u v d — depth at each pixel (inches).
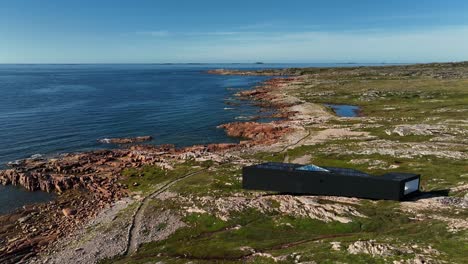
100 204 1999.3
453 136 2802.7
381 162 2231.8
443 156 2258.9
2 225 1822.1
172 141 3432.6
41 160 2778.1
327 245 1248.2
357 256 1127.0
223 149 3029.0
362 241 1216.8
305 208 1599.4
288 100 5590.6
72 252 1471.5
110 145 3289.9
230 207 1689.2
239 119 4407.0
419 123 3368.6
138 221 1685.5
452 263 1013.8
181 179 2208.4
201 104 5629.9
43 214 1934.1
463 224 1293.1
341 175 1688.0
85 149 3144.7
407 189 1638.8
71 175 2429.9
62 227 1755.7
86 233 1644.9
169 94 7042.3
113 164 2679.6
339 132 3297.2
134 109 5152.6
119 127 3991.1
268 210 1641.2
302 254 1203.9
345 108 4911.4
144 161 2689.5
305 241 1352.1
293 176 1769.2
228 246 1370.6
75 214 1899.6
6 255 1494.8
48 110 4982.8
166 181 2203.5
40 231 1731.1
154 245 1475.1
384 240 1222.9
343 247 1203.2
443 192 1690.5
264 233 1456.7
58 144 3289.9
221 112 4894.2
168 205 1817.2
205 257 1307.8
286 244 1344.7
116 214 1806.1
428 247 1139.3
